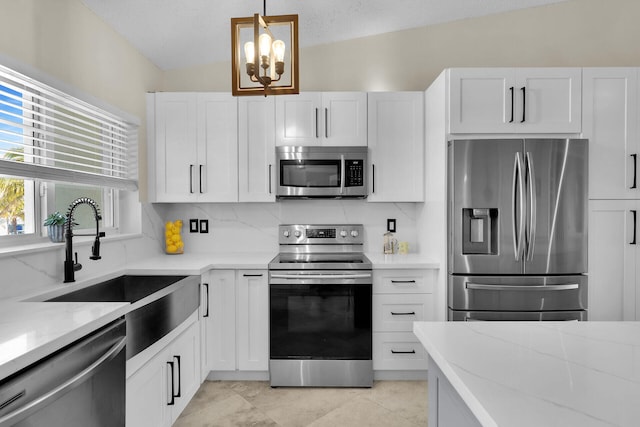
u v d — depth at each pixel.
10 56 1.67
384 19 3.06
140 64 2.90
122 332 1.41
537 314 2.50
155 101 2.97
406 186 3.00
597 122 2.56
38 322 1.21
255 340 2.70
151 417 1.80
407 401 2.49
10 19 1.69
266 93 1.71
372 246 3.33
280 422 2.25
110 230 2.67
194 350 2.36
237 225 3.33
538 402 0.71
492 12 3.20
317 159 2.93
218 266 2.67
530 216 2.48
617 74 2.56
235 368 2.70
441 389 1.07
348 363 2.67
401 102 2.99
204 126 2.96
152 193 2.97
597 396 0.73
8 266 1.65
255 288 2.69
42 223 2.04
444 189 2.58
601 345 1.02
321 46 3.30
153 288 2.38
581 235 2.50
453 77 2.56
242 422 2.24
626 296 2.55
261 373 2.76
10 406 0.92
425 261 2.76
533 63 3.23
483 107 2.57
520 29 3.23
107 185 2.41
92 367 1.20
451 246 2.54
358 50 3.30
